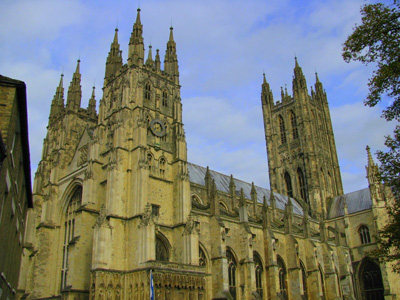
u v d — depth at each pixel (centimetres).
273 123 18512
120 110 8975
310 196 15938
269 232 10594
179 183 8881
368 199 14975
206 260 8988
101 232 7525
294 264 11006
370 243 13712
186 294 7506
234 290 9444
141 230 7606
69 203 9800
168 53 10831
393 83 3781
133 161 8500
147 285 7031
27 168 5025
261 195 14762
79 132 11062
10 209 4169
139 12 10288
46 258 9194
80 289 7762
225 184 13325
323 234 12506
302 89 17750
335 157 18288
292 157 17238
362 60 3800
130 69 9462
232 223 9975
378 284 13088
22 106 3947
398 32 3612
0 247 3744
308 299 11381
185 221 8519
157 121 9300
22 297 8756
